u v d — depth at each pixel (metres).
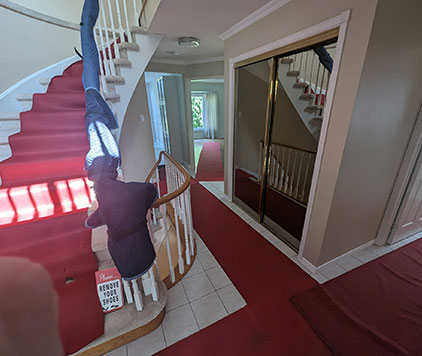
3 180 1.47
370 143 1.39
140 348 1.17
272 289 1.55
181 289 1.56
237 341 1.21
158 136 7.36
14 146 1.66
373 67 1.11
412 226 2.06
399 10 1.05
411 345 1.16
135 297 1.17
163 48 3.07
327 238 1.58
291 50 1.54
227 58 2.41
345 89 1.19
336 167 1.34
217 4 1.62
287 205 2.19
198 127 9.74
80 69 2.46
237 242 2.13
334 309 1.38
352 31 1.09
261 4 1.62
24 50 2.25
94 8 1.64
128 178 3.18
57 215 1.40
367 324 1.27
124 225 0.92
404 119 1.48
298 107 1.82
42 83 2.40
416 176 1.72
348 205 1.55
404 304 1.40
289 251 1.98
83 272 1.26
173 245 2.15
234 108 2.54
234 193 3.05
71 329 1.05
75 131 1.88
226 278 1.66
